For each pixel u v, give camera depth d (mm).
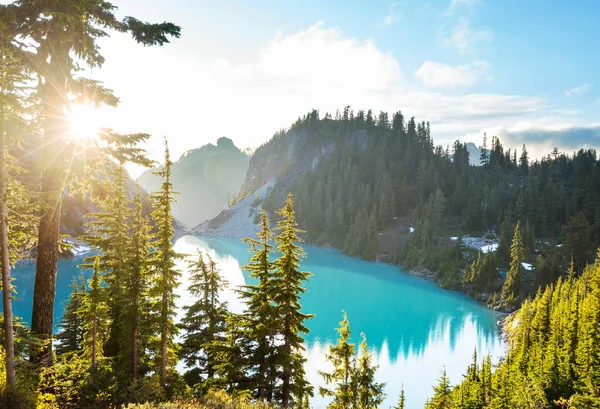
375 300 89625
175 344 23844
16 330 15938
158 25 15742
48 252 16172
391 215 162125
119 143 15555
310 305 84875
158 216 21609
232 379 21375
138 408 13812
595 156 184875
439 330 69438
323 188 192375
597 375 32531
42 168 14047
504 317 78000
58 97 14117
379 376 50500
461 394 38062
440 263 110312
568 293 63219
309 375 47844
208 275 27391
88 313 23328
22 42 13633
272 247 22500
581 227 93188
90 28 14469
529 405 30375
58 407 14875
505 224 119312
